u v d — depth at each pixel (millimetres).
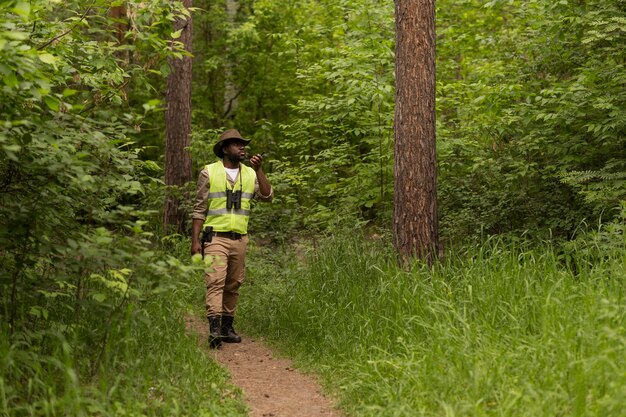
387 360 5352
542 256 6051
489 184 9484
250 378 5918
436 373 4551
